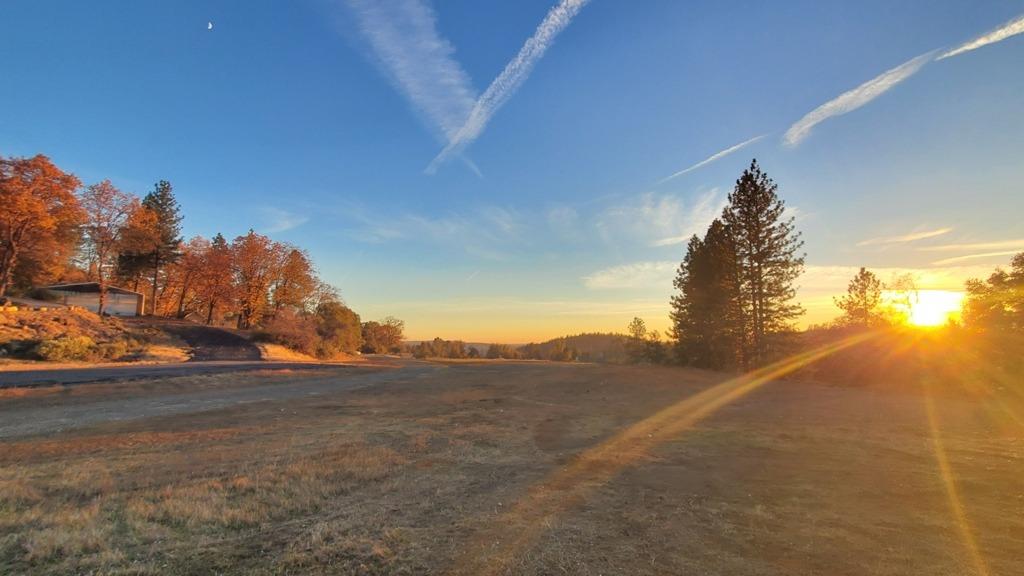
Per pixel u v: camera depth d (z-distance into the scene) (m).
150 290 70.31
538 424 13.45
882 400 19.58
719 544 4.93
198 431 12.08
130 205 51.94
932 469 8.21
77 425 12.90
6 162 37.75
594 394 22.09
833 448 10.07
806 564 4.45
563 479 7.61
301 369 32.78
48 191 39.50
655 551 4.73
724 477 7.72
